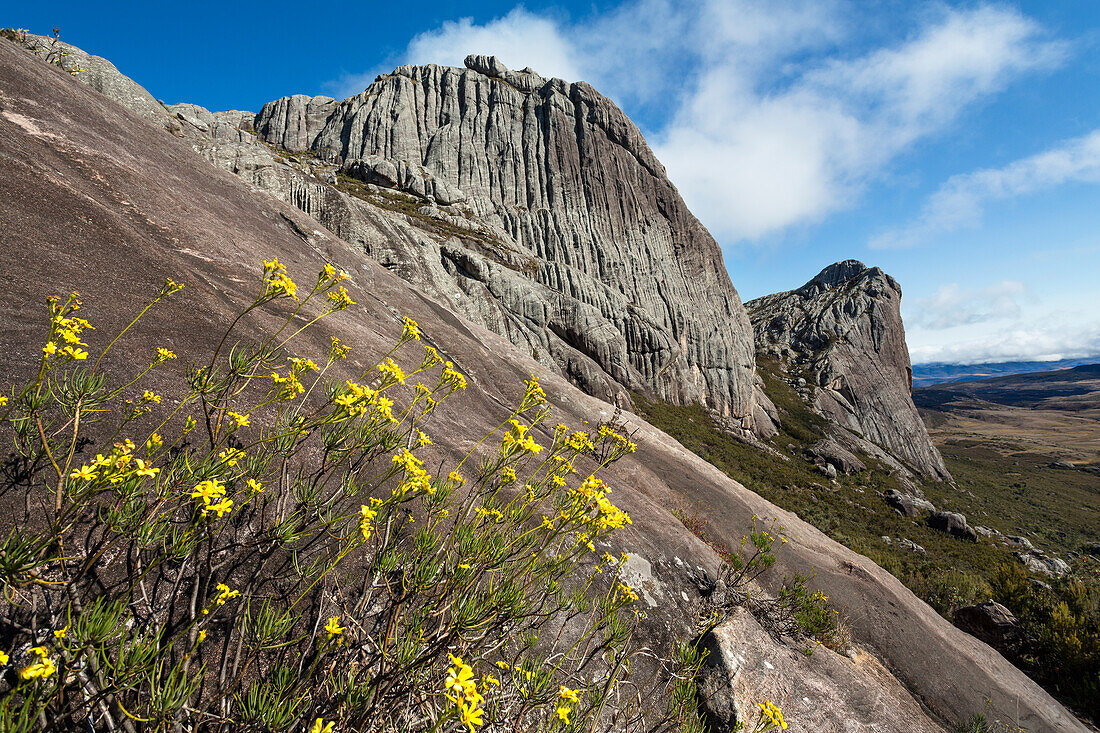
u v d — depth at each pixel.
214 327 4.16
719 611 4.93
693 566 5.60
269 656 2.02
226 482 1.76
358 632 1.96
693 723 2.55
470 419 6.48
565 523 1.99
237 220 8.96
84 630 1.20
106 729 1.31
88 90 8.52
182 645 1.81
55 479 2.10
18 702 1.34
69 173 5.20
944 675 6.32
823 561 8.52
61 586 1.29
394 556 1.86
